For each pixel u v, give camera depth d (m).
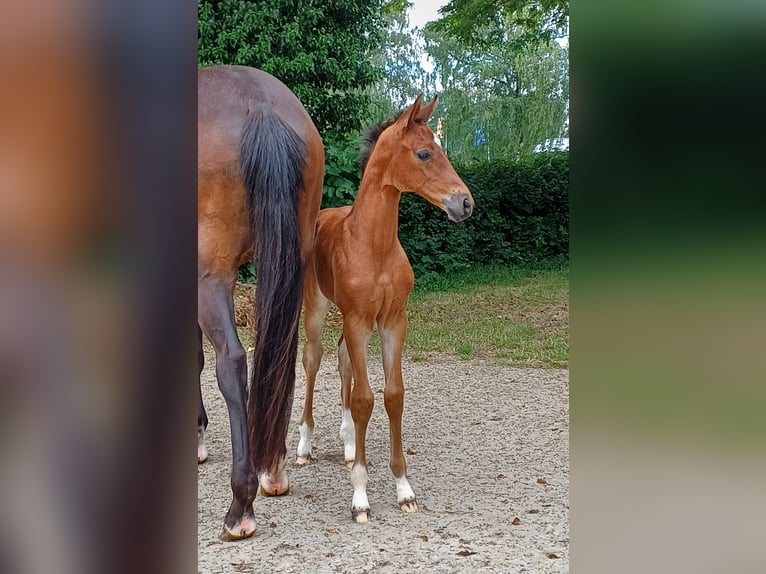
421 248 10.19
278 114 2.83
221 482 3.61
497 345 7.24
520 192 10.89
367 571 2.54
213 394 5.58
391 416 3.21
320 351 4.00
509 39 13.26
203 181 2.71
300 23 9.13
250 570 2.55
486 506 3.26
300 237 2.81
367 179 3.08
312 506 3.29
